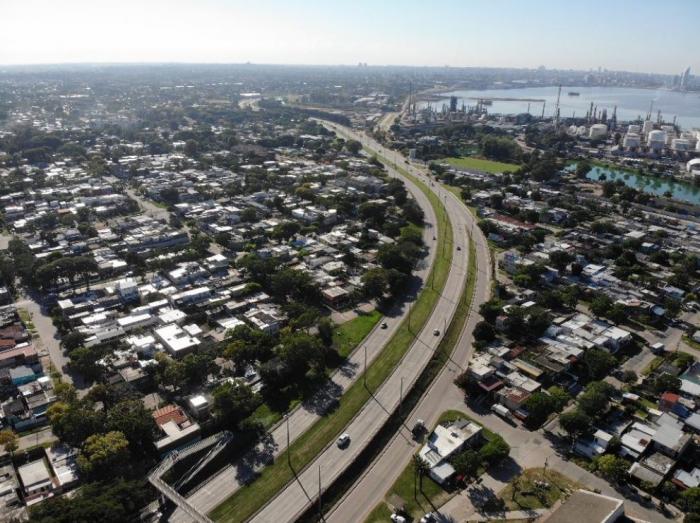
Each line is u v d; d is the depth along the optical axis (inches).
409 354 7490.2
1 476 5196.9
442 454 5472.4
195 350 7317.9
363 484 5216.5
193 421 6028.5
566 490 5093.5
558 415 6245.1
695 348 7755.9
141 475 5226.4
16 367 6929.1
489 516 4795.8
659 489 5088.6
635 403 6392.7
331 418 6141.7
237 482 5191.9
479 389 6594.5
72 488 5093.5
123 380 6678.2
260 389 6658.5
